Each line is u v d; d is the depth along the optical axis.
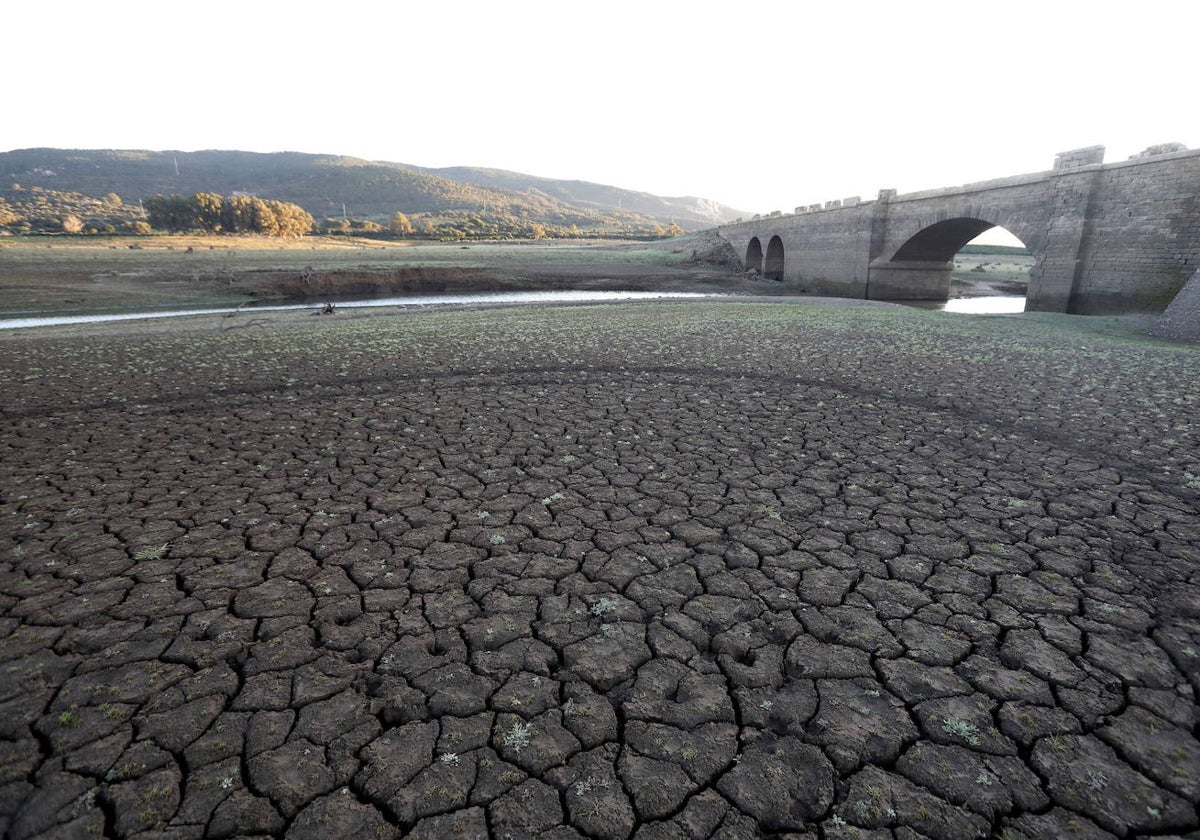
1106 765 2.94
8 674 3.51
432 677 3.55
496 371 12.59
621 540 5.21
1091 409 9.30
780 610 4.21
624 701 3.38
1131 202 24.02
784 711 3.30
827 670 3.61
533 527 5.47
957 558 4.88
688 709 3.32
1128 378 11.63
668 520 5.60
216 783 2.83
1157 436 7.94
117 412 9.37
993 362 13.35
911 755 3.01
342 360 13.97
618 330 19.23
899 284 42.28
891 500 6.01
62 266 44.97
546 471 6.85
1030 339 17.17
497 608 4.24
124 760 2.94
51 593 4.34
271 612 4.15
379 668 3.62
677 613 4.19
